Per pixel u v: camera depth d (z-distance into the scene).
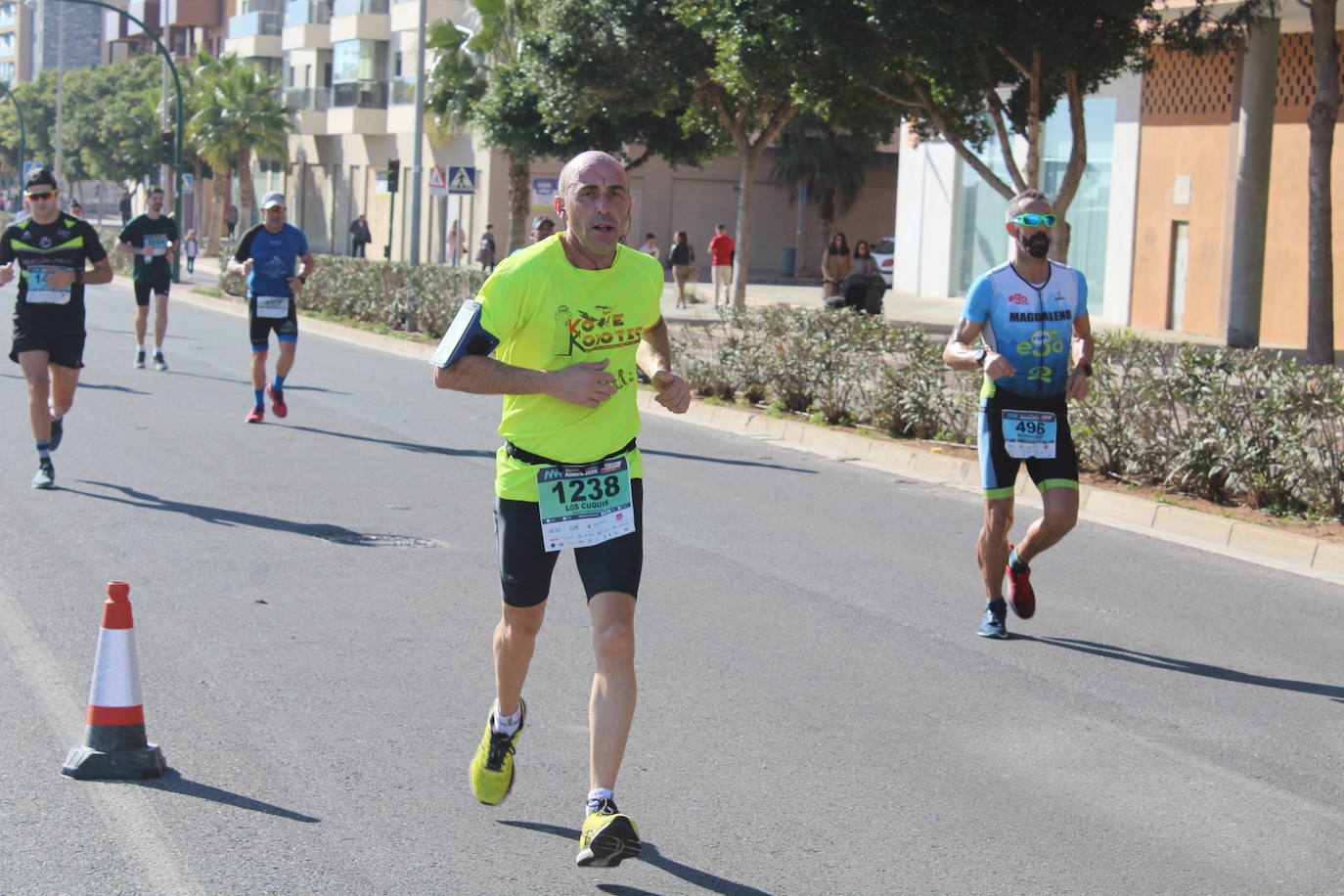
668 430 16.56
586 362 4.92
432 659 7.30
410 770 5.82
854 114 28.22
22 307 11.17
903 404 15.27
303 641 7.54
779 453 15.14
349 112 63.69
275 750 5.97
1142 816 5.64
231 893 4.67
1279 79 29.92
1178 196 32.84
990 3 21.69
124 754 5.61
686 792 5.70
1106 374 13.23
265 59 73.75
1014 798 5.77
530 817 5.39
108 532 9.83
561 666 7.29
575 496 5.00
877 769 6.04
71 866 4.82
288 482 12.00
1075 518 7.95
